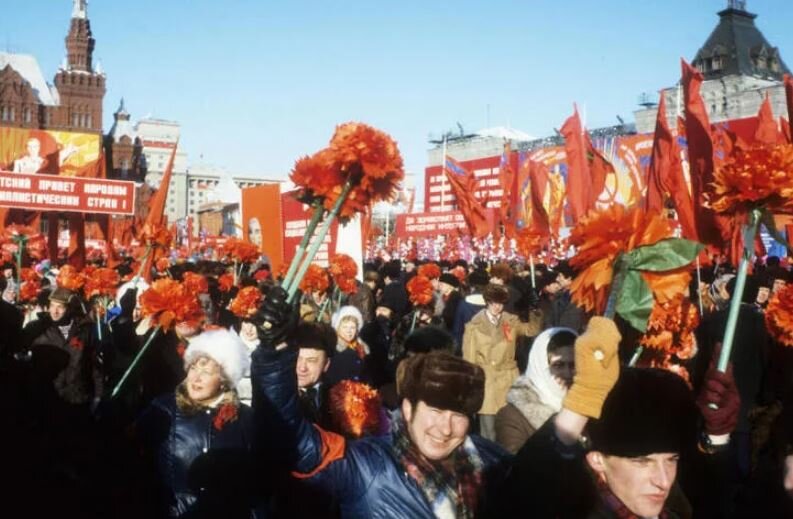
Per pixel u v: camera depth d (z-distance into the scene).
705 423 2.57
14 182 11.98
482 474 2.60
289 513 2.83
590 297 2.15
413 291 8.77
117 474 3.96
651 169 9.54
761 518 2.47
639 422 1.85
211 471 3.68
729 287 6.49
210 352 3.79
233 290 10.02
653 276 2.07
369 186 2.38
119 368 5.89
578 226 2.16
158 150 158.12
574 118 12.87
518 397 3.47
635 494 1.90
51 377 4.62
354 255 10.21
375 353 7.58
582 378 1.84
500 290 6.97
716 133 10.84
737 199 2.56
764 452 2.70
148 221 11.56
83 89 94.69
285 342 2.30
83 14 96.44
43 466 3.93
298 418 2.37
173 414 3.81
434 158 72.06
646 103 50.47
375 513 2.48
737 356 5.39
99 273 8.06
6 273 11.47
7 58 93.12
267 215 10.27
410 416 2.56
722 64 52.12
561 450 1.91
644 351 2.81
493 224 22.05
